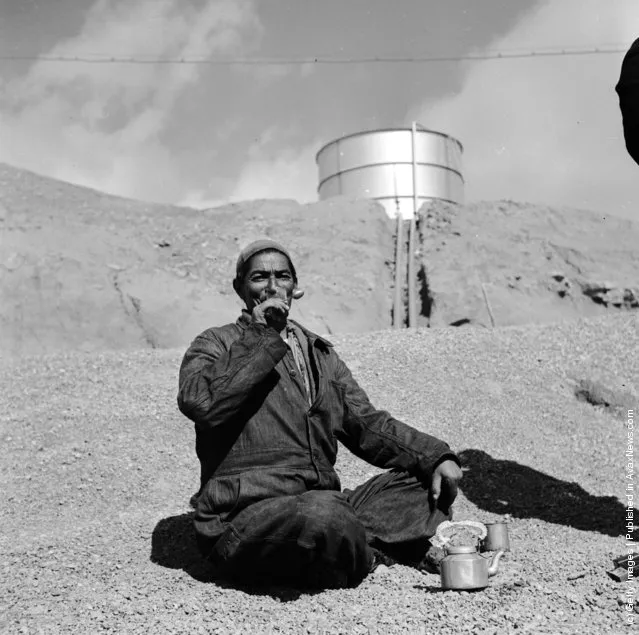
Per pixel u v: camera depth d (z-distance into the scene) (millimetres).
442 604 3742
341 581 4125
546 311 17578
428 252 19172
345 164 22016
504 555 4594
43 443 7113
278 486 4117
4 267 17031
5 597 4219
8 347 15797
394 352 9047
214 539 4180
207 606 3867
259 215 20344
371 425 4453
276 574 4125
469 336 9633
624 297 18203
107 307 16359
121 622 3744
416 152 21703
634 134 4621
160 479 6336
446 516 4395
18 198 19484
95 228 18578
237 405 4039
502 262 18781
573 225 20922
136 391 8258
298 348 4512
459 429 7215
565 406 8047
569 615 3547
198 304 16656
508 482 6176
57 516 5809
